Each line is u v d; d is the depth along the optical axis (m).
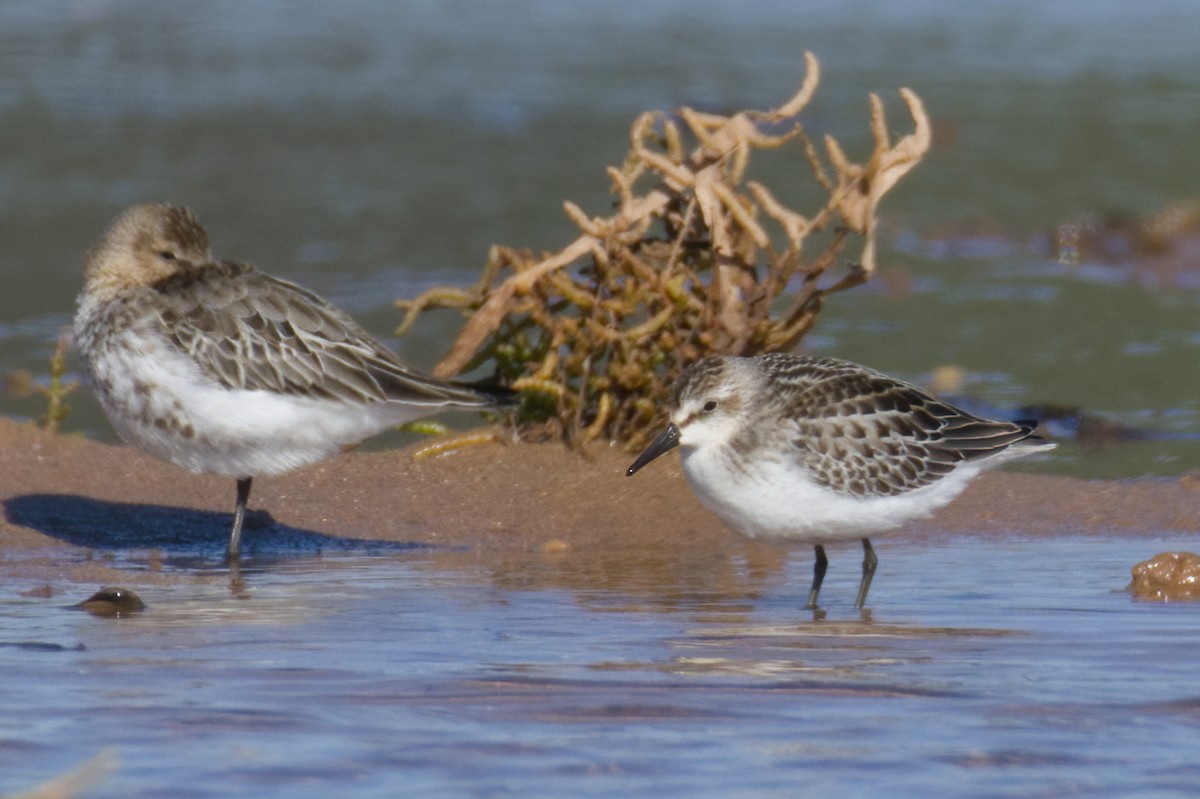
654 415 13.80
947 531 12.60
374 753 7.29
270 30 48.22
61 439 14.07
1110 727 7.71
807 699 8.15
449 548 12.09
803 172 29.08
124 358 11.23
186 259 11.94
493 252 14.09
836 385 10.67
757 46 44.34
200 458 11.41
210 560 11.58
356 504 12.97
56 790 6.23
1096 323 20.28
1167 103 36.34
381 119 34.72
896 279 22.55
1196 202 25.86
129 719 7.73
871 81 38.44
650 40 45.94
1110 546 12.06
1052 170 30.22
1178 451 15.07
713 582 11.02
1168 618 9.84
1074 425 15.88
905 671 8.67
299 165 29.92
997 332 19.72
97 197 26.73
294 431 11.34
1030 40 45.03
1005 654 9.02
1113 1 52.44
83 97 36.44
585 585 10.86
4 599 10.24
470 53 44.12
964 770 7.14
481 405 11.62
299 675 8.49
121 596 9.97
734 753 7.34
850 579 11.12
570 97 37.19
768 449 10.40
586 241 13.66
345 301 20.45
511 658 8.88
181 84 38.66
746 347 13.62
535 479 13.36
